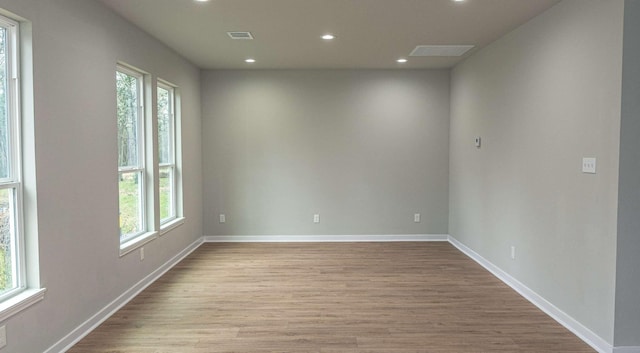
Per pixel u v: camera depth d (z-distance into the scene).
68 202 3.16
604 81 3.04
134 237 4.46
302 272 5.13
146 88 4.68
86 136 3.41
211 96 6.71
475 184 5.66
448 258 5.80
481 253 5.48
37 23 2.80
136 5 3.67
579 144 3.35
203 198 6.81
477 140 5.54
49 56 2.93
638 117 2.88
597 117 3.12
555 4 3.66
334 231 6.88
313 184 6.82
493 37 4.79
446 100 6.77
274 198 6.83
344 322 3.62
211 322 3.62
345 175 6.82
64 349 3.09
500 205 4.87
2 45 2.67
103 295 3.68
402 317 3.73
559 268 3.65
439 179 6.83
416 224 6.90
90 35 3.46
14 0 2.58
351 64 6.31
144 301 4.12
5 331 2.51
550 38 3.77
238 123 6.75
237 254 6.02
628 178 2.90
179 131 5.73
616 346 2.97
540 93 3.95
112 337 3.32
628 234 2.93
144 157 4.72
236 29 4.42
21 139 2.77
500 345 3.19
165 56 5.12
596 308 3.16
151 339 3.28
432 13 3.90
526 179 4.24
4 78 2.69
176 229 5.55
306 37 4.73
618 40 2.89
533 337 3.33
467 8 3.77
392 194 6.86
